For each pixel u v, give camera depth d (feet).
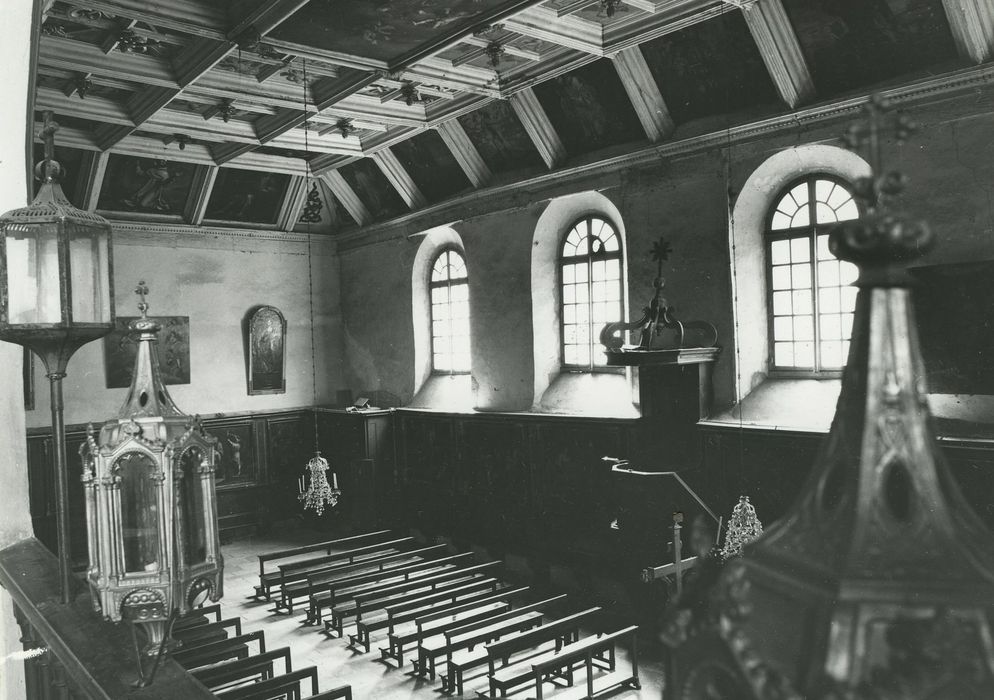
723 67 40.11
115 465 7.43
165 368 65.57
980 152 30.63
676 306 44.86
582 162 49.73
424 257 67.51
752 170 40.68
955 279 29.27
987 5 29.22
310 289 71.00
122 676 7.78
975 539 2.35
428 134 58.03
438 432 62.44
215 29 33.47
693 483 42.22
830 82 36.76
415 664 38.40
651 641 40.09
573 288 54.90
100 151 54.90
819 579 2.33
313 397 74.02
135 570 7.51
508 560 54.29
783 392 40.96
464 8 30.60
